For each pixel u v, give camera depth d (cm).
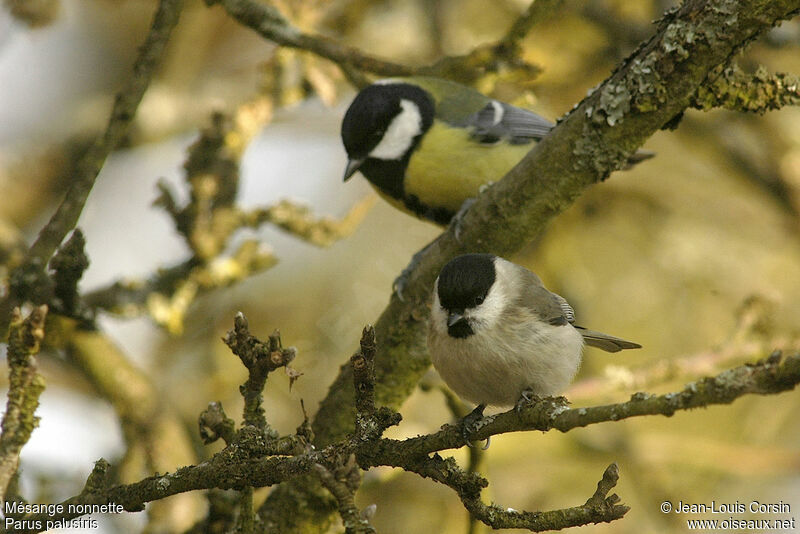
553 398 496
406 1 1361
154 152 1329
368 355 512
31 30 966
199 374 1198
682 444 1165
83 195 784
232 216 973
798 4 566
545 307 723
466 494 506
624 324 1325
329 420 808
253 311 1256
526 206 711
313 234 990
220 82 1387
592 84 1256
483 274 712
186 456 910
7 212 1256
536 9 895
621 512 475
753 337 946
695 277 1310
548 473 1241
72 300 862
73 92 1405
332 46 926
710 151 1280
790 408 1324
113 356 948
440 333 717
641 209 1328
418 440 522
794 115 1308
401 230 1307
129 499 553
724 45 587
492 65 943
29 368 498
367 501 1171
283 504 795
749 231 1314
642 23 1215
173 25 788
